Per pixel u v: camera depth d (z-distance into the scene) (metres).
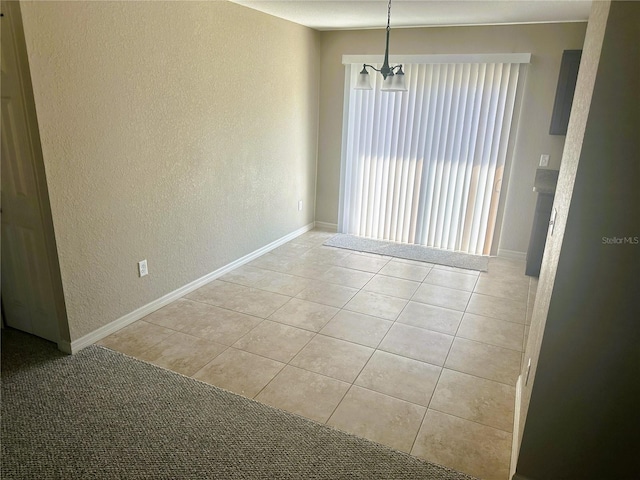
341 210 5.58
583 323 1.58
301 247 5.04
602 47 1.36
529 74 4.33
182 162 3.42
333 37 5.06
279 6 3.76
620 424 1.65
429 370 2.74
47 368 2.60
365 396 2.47
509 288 4.04
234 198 4.13
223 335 3.07
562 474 1.78
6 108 2.42
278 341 3.02
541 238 4.22
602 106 1.39
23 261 2.75
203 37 3.41
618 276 1.51
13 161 2.52
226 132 3.86
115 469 1.92
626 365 1.58
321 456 2.03
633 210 1.44
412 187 5.07
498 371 2.75
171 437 2.11
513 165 4.60
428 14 3.89
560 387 1.68
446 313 3.52
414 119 4.84
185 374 2.61
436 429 2.23
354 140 5.27
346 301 3.68
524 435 1.78
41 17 2.27
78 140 2.58
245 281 4.03
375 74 4.93
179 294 3.64
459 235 4.97
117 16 2.70
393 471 1.96
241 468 1.94
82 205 2.67
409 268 4.47
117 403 2.32
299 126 5.01
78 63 2.50
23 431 2.11
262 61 4.17
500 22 4.23
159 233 3.32
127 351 2.83
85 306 2.80
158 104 3.11
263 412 2.31
